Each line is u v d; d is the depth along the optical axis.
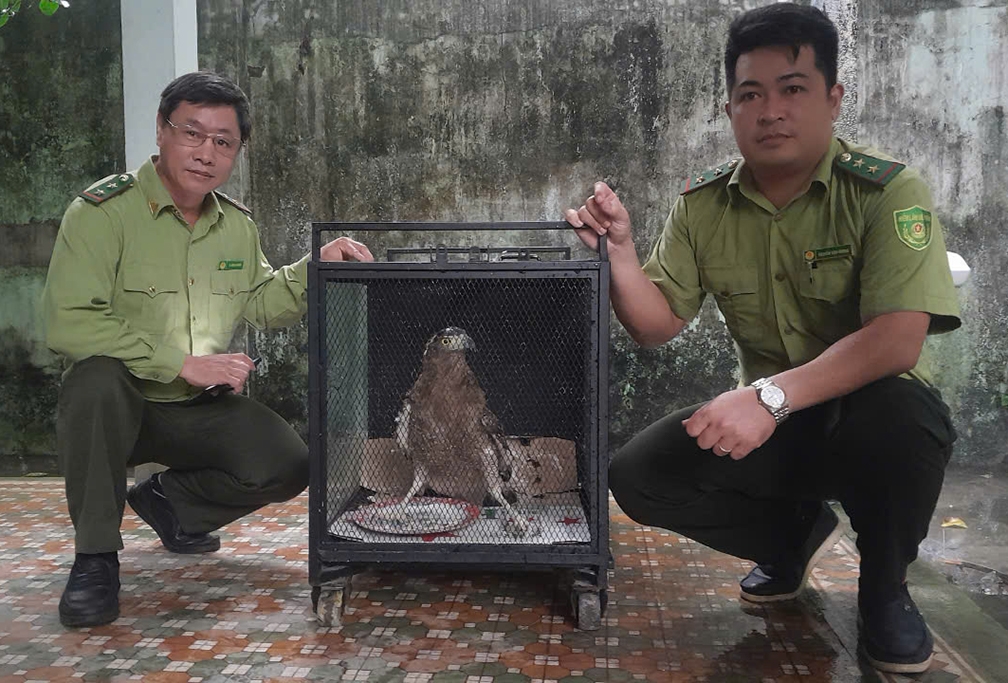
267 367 4.41
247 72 4.30
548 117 4.16
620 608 1.90
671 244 1.98
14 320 4.44
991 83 3.92
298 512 2.74
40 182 4.35
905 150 3.98
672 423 1.86
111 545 1.82
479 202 4.23
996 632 1.79
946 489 3.73
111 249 1.96
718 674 1.56
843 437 1.65
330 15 4.23
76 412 1.83
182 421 2.03
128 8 2.99
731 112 1.73
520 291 1.84
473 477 1.91
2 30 4.27
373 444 1.95
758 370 1.98
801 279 1.79
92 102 4.28
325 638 1.72
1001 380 4.02
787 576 1.94
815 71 1.63
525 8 4.13
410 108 4.23
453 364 1.80
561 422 1.89
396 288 1.87
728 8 4.03
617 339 4.21
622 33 4.09
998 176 3.95
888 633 1.57
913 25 3.92
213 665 1.58
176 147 1.92
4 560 2.22
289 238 4.36
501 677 1.54
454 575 2.12
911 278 1.56
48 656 1.62
